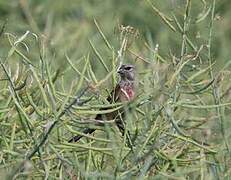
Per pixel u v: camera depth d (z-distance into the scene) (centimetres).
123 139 1088
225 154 1114
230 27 1836
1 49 1558
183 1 1266
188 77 1230
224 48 1769
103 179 1092
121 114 1162
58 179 1088
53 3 2045
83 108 1098
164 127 1128
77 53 1741
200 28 1454
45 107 1145
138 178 1045
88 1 2069
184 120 1196
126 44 1220
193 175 1154
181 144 1152
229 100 1220
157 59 1266
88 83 1119
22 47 1491
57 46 1770
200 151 1129
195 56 1209
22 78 1178
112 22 1933
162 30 1852
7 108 1137
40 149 1070
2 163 1098
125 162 1122
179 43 1756
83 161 1156
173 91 1151
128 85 1219
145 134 1123
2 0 1983
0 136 1127
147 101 1146
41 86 1097
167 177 1063
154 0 1680
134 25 1981
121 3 2036
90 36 1889
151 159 1080
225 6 1888
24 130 1102
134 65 1233
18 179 1095
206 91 1195
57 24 1991
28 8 2002
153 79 1170
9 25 1923
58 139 1117
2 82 1234
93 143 1191
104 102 1163
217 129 1205
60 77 1264
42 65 1135
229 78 1248
